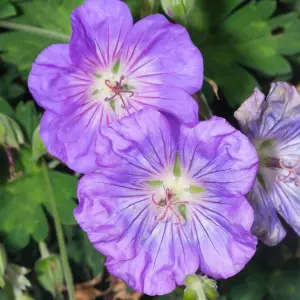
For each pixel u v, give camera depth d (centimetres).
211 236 16
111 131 15
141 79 17
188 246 17
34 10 22
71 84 17
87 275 23
